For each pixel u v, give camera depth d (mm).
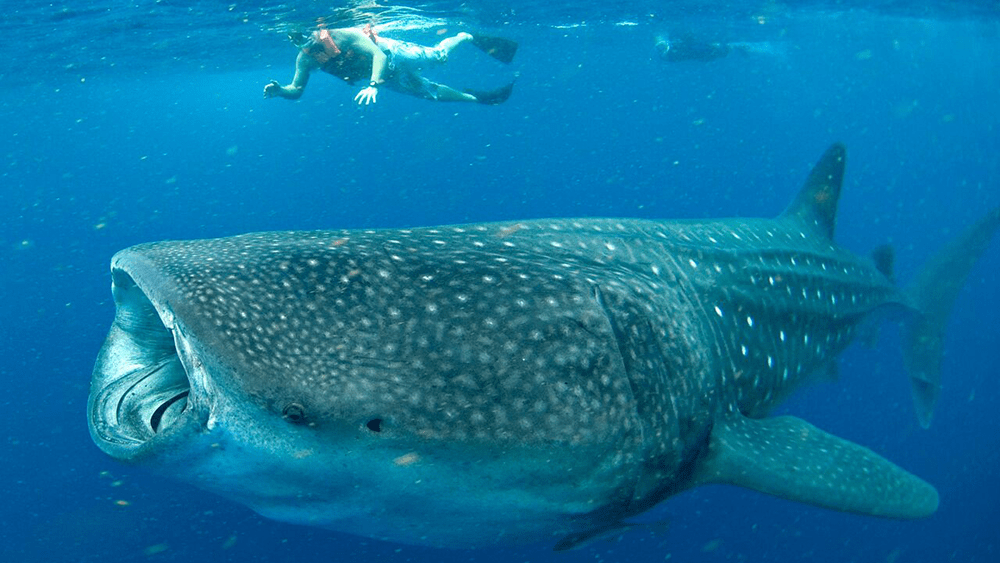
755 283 4641
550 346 2768
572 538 3281
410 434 2459
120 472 13492
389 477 2545
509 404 2605
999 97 82688
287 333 2416
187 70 32312
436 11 18578
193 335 2271
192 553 10633
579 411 2744
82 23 17234
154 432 2686
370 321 2551
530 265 3084
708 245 4535
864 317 6332
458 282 2785
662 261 4020
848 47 37875
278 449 2361
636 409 2990
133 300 2914
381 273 2723
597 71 50281
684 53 29672
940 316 7715
